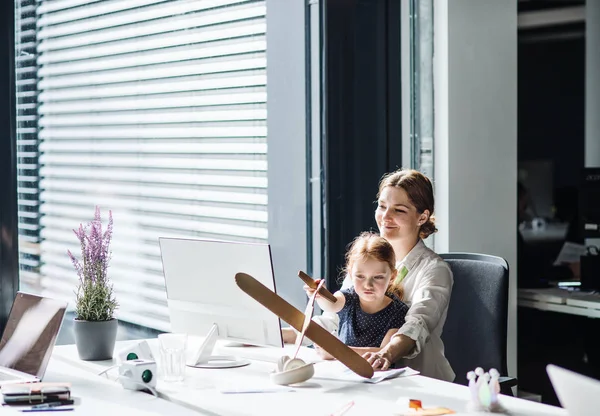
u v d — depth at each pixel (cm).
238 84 347
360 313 260
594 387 153
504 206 413
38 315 241
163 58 332
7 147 296
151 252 330
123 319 321
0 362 244
